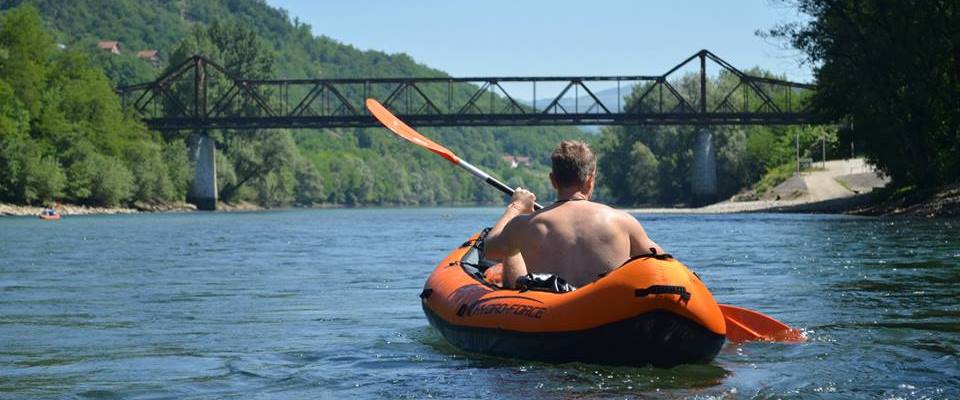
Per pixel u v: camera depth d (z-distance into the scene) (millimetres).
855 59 41156
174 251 20156
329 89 81312
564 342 5402
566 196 5891
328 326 7832
